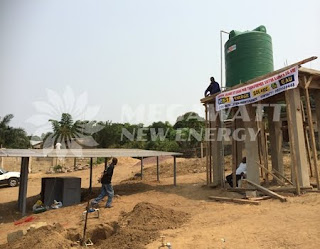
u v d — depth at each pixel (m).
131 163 35.72
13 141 46.41
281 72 11.10
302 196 10.17
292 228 6.62
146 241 6.62
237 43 14.41
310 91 13.38
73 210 12.57
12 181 26.09
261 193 11.52
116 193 15.94
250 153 13.08
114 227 8.70
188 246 6.05
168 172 23.80
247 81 12.70
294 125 11.19
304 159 11.05
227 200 11.28
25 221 11.75
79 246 7.04
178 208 10.89
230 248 5.77
